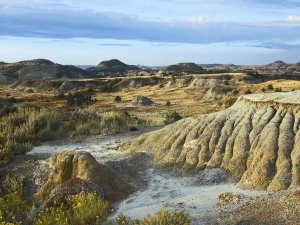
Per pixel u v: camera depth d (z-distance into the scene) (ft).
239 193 43.14
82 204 37.55
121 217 36.32
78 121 91.04
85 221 36.27
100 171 49.06
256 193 42.75
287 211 33.58
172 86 351.67
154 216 34.42
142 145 65.36
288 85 230.07
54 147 75.20
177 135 60.80
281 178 43.73
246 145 51.55
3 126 83.82
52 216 36.22
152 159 59.00
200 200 42.19
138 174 54.65
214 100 235.20
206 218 36.52
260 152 48.49
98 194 43.21
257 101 57.31
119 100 249.55
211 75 363.15
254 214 34.99
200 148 54.95
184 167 53.31
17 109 112.47
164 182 50.93
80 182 43.60
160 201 43.96
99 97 288.10
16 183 53.47
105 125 87.71
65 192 42.50
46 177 55.16
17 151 70.33
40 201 48.91
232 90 244.22
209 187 47.44
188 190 47.24
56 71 655.35
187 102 232.32
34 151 72.28
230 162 50.65
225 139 54.24
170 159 56.13
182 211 38.93
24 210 42.57
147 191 48.21
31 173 57.36
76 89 385.91
